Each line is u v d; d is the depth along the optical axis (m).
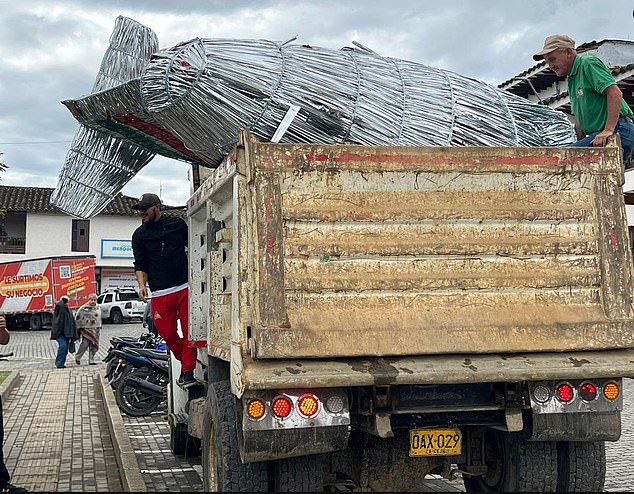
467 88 6.02
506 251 4.92
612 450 9.07
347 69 5.73
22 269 36.06
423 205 4.85
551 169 5.04
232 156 4.96
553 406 4.81
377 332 4.62
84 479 7.60
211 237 6.07
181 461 8.57
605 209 5.08
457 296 4.82
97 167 7.30
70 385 15.84
